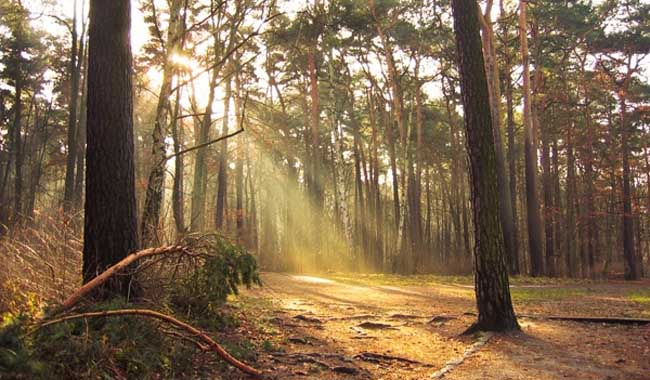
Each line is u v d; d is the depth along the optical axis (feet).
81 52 82.53
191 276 22.86
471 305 42.19
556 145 138.72
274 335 26.40
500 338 27.02
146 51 80.33
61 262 22.13
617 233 158.51
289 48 100.89
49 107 142.31
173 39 41.96
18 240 21.52
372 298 46.85
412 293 52.26
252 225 150.92
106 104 23.97
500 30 112.57
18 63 127.03
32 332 14.58
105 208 23.13
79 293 18.02
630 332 28.78
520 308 39.88
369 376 20.56
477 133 29.55
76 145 81.05
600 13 108.78
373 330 30.40
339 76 127.24
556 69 118.73
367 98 144.46
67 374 14.79
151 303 22.08
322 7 97.19
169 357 17.98
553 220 113.19
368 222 145.48
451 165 165.48
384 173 182.29
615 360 22.45
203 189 98.58
